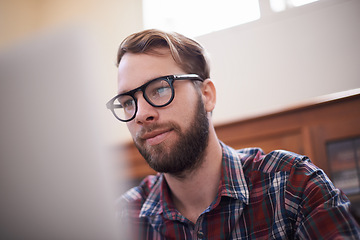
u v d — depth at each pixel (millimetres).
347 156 1771
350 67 1917
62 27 429
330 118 1840
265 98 2123
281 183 902
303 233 794
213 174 938
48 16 3234
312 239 766
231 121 2074
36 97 437
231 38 2332
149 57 895
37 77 435
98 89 430
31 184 446
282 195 888
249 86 2189
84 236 435
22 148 446
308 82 2016
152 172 2268
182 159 858
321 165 1820
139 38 926
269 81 2137
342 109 1816
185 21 2609
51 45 430
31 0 3330
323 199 815
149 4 2836
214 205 886
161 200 971
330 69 1969
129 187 2309
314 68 2018
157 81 871
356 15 1960
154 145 852
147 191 1110
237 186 918
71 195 434
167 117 852
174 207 953
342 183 1758
